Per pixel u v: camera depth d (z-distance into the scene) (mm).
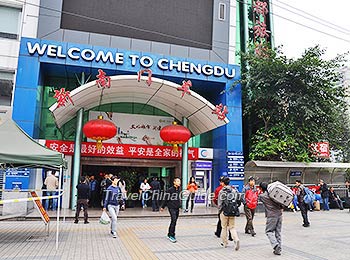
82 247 7262
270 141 16453
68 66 14797
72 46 14656
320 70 16516
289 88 16938
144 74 15234
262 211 15805
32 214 12234
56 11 14844
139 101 17672
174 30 16609
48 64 14547
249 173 16766
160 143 17797
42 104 16406
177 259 6379
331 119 17672
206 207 16594
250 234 9352
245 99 17469
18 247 7188
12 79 14031
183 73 15914
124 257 6434
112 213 8594
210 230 10055
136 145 16578
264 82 16484
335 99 17172
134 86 14586
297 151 16812
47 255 6473
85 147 15758
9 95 13883
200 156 17328
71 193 14484
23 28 14305
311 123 17219
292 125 16828
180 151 17156
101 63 14867
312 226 11156
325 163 17328
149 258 6406
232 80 16797
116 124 17359
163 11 16625
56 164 7414
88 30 15312
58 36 14672
